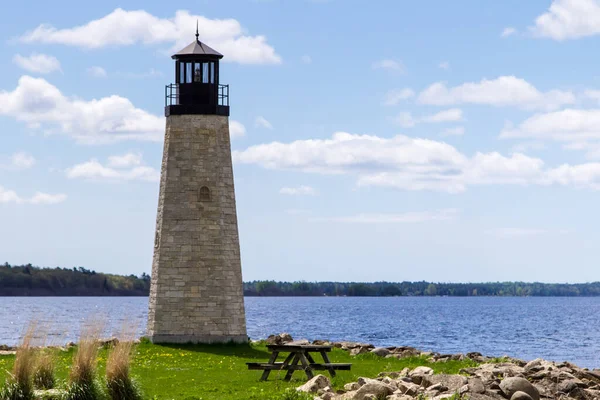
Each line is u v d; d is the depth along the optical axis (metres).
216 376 43.69
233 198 63.69
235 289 62.62
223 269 62.06
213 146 62.75
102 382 33.50
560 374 40.34
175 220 61.88
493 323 186.00
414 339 126.75
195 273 61.56
